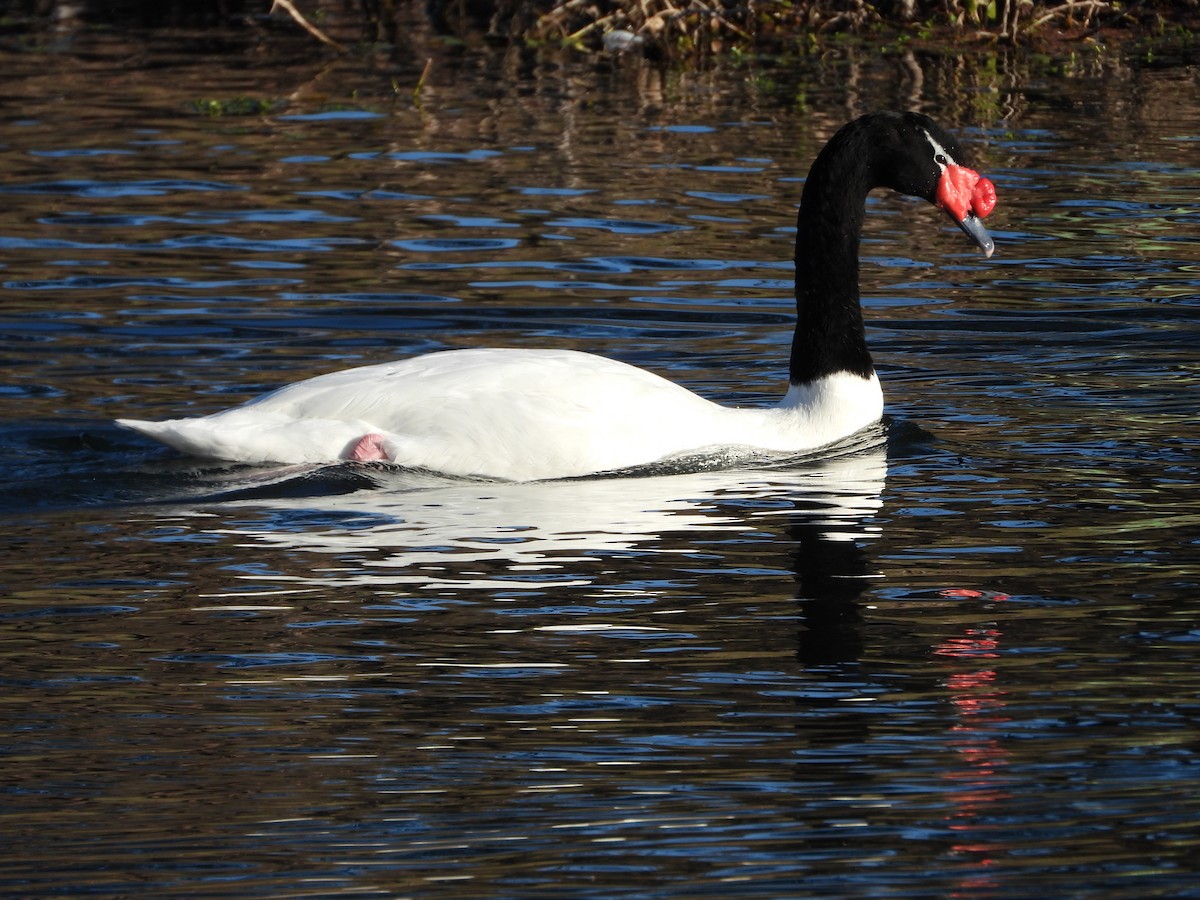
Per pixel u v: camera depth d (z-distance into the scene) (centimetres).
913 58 3234
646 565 1181
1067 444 1461
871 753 911
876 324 1838
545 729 941
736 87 2983
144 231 2130
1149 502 1309
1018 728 936
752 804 852
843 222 1476
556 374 1397
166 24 3544
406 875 787
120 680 1000
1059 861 793
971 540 1231
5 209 2209
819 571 1172
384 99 2877
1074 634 1063
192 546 1213
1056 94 2933
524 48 3347
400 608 1105
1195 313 1855
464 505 1302
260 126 2677
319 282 1944
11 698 976
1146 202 2281
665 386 1436
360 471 1343
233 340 1742
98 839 823
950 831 824
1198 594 1124
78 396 1559
